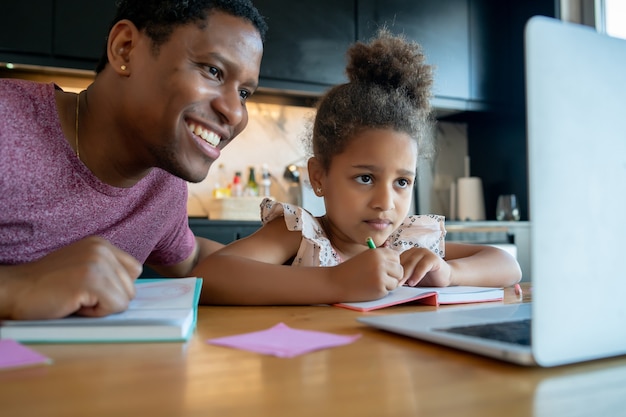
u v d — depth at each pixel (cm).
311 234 114
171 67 83
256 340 46
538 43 35
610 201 38
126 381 34
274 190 299
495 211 341
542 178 35
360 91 116
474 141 360
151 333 47
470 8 321
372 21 289
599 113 37
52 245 98
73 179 96
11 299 52
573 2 307
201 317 64
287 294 77
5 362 37
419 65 124
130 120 89
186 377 35
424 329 47
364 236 112
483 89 323
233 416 27
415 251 98
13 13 216
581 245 36
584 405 30
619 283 38
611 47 38
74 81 249
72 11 226
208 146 89
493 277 114
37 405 29
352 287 76
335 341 46
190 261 140
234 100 87
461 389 33
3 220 91
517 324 49
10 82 94
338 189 113
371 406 29
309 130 139
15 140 88
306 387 33
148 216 111
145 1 85
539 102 35
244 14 87
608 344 37
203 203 284
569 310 36
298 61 271
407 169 112
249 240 109
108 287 53
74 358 40
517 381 34
